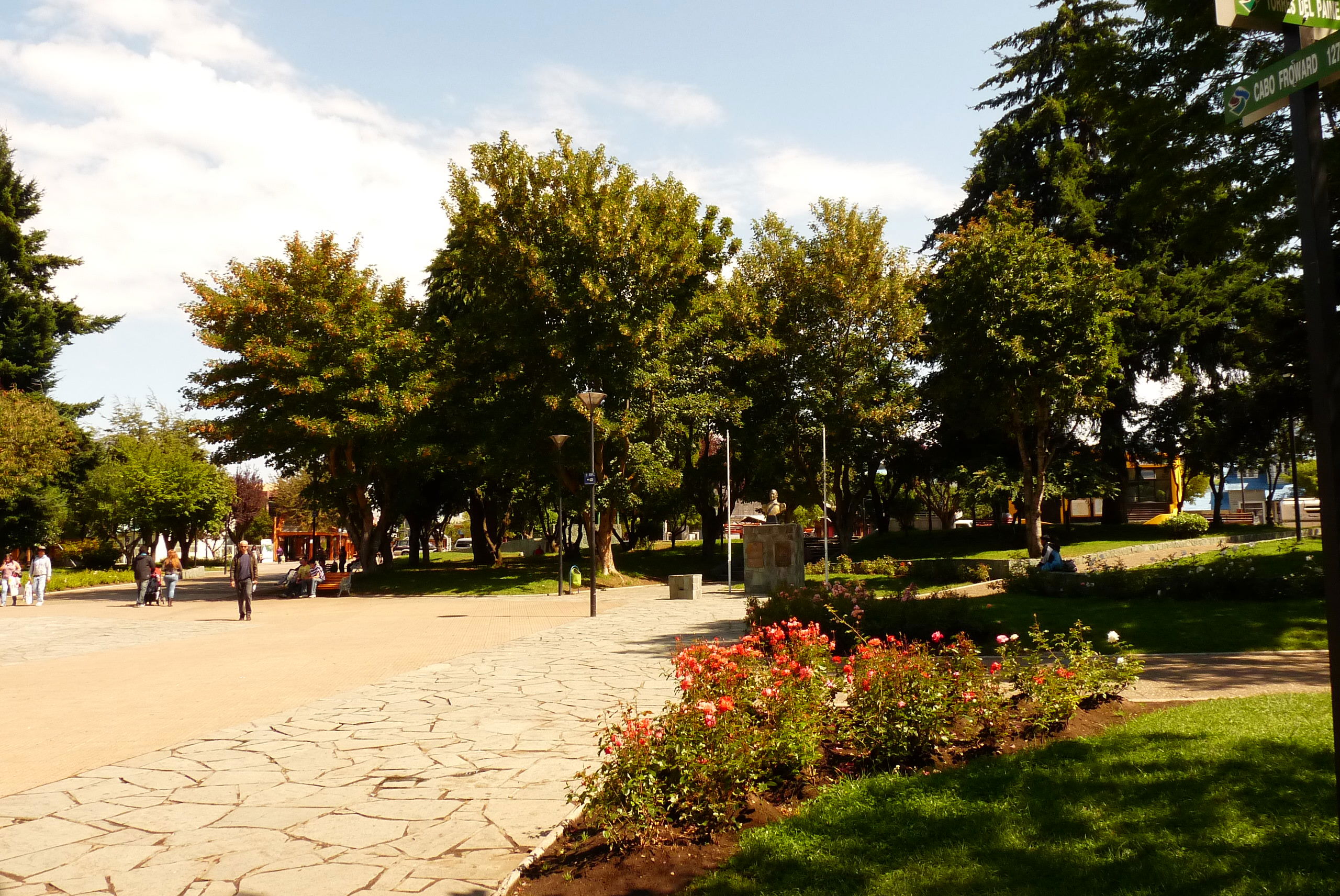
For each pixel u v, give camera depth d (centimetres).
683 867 460
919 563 2819
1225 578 1500
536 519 5744
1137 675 799
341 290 3219
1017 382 3075
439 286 4012
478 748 768
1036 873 418
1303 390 2892
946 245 3462
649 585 3344
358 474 3431
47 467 3866
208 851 524
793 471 4100
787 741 562
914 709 616
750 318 3566
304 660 1395
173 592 2881
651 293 3020
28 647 1655
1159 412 3594
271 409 3203
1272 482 4825
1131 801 501
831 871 435
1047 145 3791
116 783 680
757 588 2456
